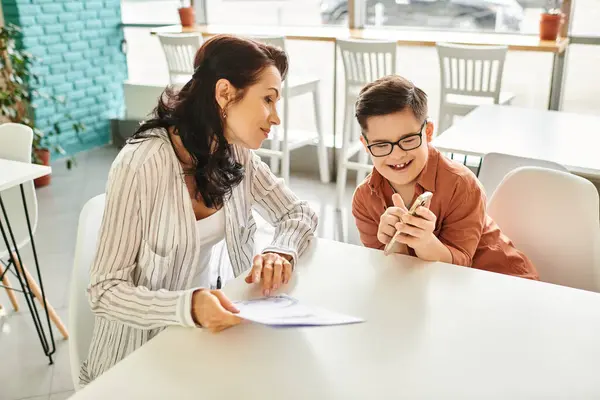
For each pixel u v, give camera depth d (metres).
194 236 1.28
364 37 3.96
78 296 1.43
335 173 4.42
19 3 4.23
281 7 4.77
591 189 1.46
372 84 1.41
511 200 1.58
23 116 4.37
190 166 1.31
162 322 1.06
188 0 4.97
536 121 2.71
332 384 0.88
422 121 1.37
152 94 5.02
